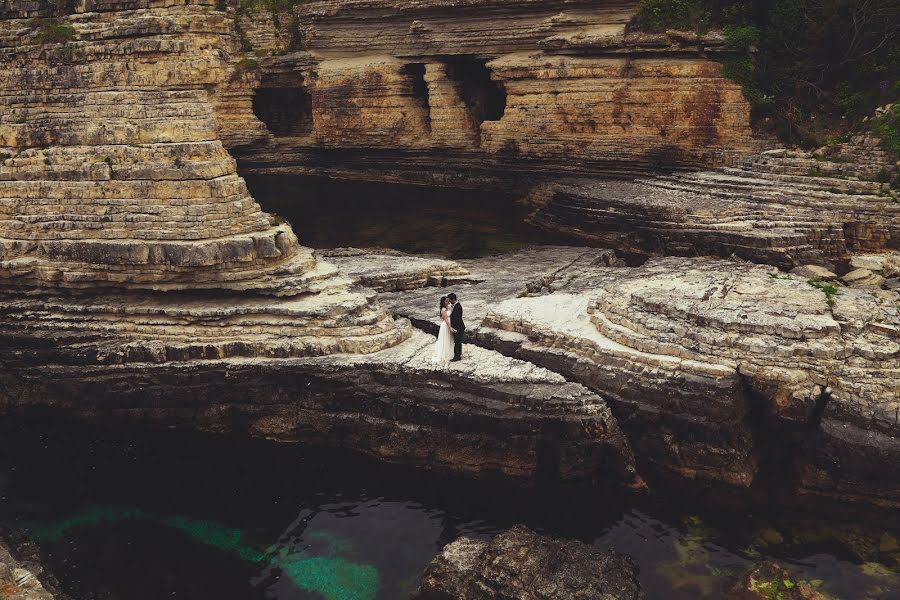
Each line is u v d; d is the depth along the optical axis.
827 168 26.45
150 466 15.59
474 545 12.18
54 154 16.75
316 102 42.88
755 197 26.16
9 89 17.09
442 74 38.75
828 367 13.73
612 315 16.36
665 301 15.65
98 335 16.55
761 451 14.62
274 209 35.28
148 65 16.20
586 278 21.20
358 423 15.27
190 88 16.45
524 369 14.95
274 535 13.30
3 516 13.77
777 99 30.52
